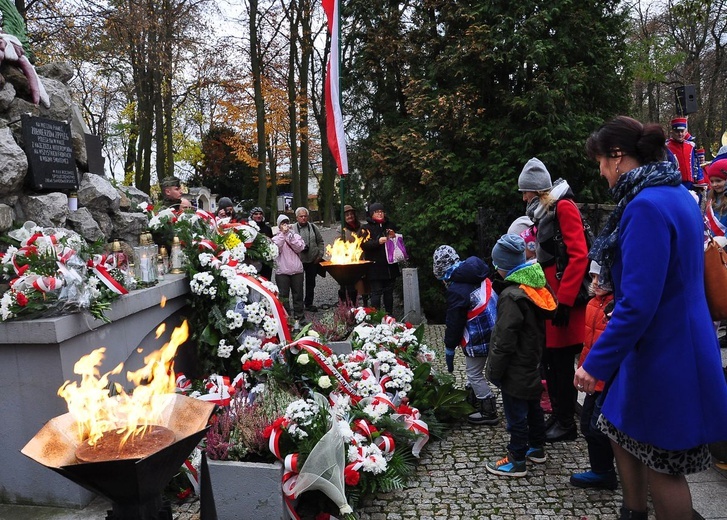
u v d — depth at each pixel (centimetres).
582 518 311
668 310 202
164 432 208
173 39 1770
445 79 928
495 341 351
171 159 2089
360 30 1044
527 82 878
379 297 832
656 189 208
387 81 1042
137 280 427
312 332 425
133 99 2233
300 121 2612
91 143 536
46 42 1433
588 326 321
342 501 305
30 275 321
